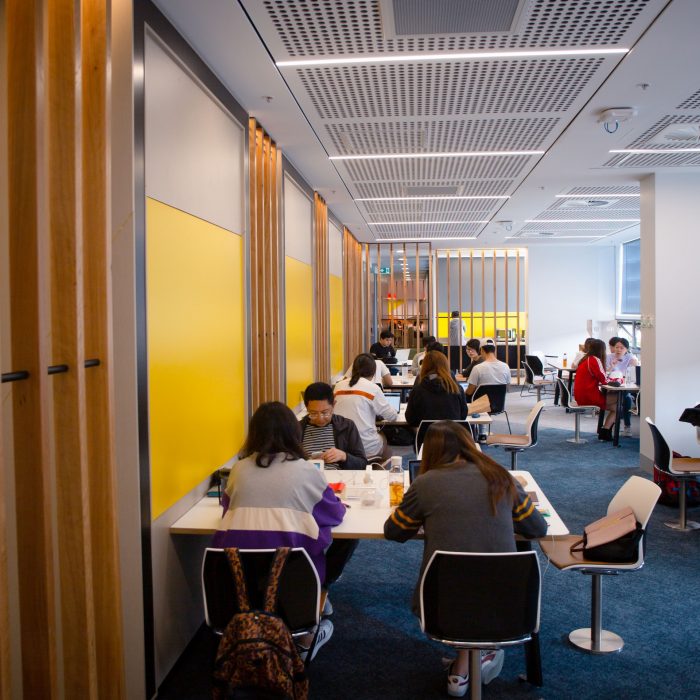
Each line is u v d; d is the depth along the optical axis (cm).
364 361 545
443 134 540
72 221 232
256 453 291
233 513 282
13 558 237
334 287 988
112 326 269
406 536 284
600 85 424
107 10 258
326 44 357
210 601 257
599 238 1366
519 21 326
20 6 206
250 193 488
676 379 700
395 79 410
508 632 248
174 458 332
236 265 448
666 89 432
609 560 321
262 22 331
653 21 329
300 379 698
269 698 225
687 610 400
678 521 568
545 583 441
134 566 292
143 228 294
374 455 524
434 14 317
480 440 783
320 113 480
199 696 313
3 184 228
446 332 1584
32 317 206
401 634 373
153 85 310
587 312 1585
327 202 878
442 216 1012
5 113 226
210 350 392
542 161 641
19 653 244
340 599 421
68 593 241
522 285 1600
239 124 452
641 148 589
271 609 237
